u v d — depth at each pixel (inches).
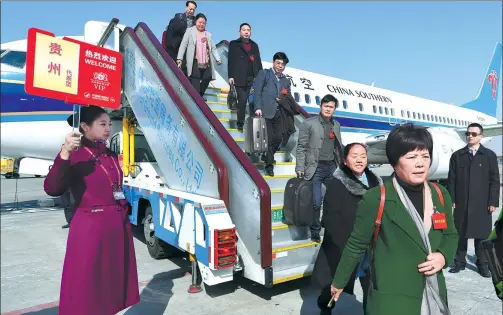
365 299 100.9
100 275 84.1
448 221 61.9
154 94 165.5
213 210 120.1
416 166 58.9
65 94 103.0
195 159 139.3
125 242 91.5
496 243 63.6
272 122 167.5
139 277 161.2
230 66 191.0
